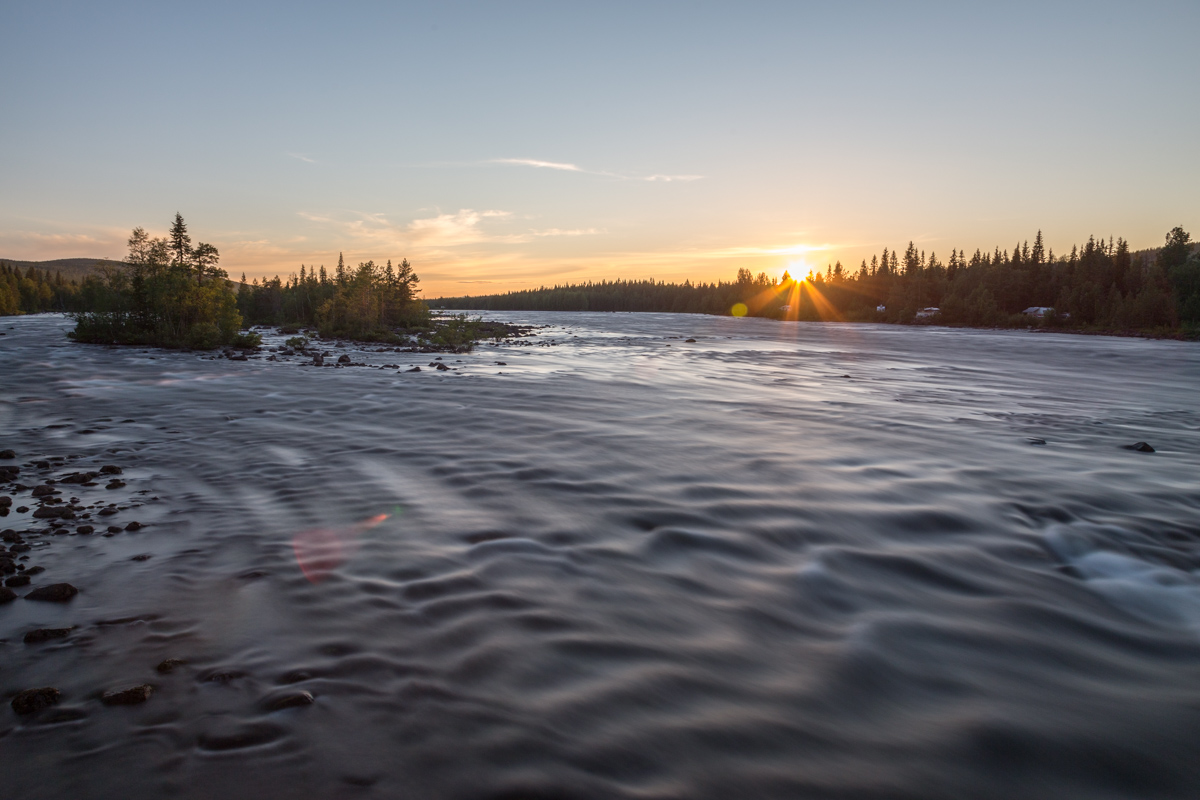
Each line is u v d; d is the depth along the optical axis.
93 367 18.98
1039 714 3.31
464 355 26.58
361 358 23.61
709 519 6.19
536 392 15.35
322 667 3.42
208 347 26.16
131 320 27.83
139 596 4.21
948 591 4.79
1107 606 4.60
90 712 3.00
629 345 36.66
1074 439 10.87
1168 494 7.34
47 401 12.71
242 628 3.82
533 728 2.99
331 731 2.91
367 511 6.12
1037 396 17.39
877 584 4.87
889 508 6.67
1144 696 3.51
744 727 3.08
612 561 5.10
